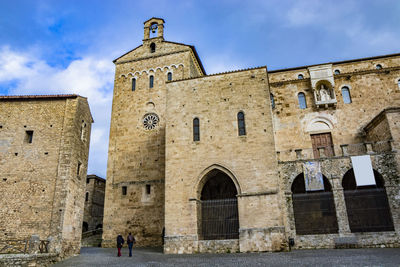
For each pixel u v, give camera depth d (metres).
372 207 28.88
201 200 30.36
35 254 22.47
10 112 29.36
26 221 25.80
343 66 43.66
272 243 26.33
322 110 38.44
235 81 32.06
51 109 29.31
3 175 27.31
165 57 44.91
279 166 31.30
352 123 37.38
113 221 39.09
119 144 42.16
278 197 27.33
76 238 28.42
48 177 27.03
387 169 29.19
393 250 24.34
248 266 19.58
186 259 23.80
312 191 31.25
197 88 32.75
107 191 40.47
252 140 29.62
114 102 44.53
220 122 30.97
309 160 30.78
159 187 38.97
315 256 22.45
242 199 28.09
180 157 30.72
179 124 31.89
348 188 33.38
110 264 22.36
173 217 29.02
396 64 42.44
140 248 35.03
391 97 37.62
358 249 25.89
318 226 29.27
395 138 29.86
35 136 28.45
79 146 29.72
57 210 25.83
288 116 39.06
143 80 44.62
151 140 41.22
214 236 28.78
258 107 30.61
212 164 29.73
